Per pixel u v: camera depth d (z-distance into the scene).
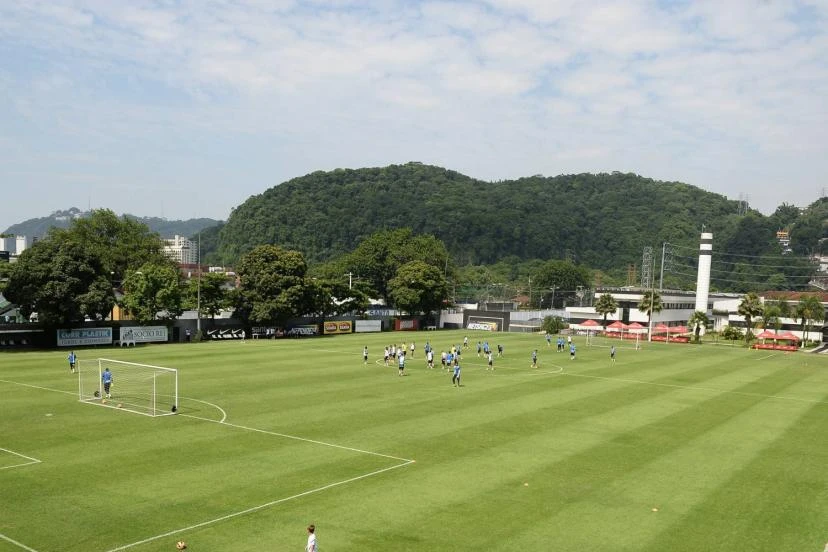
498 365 78.62
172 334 100.81
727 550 24.23
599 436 41.34
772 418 49.44
